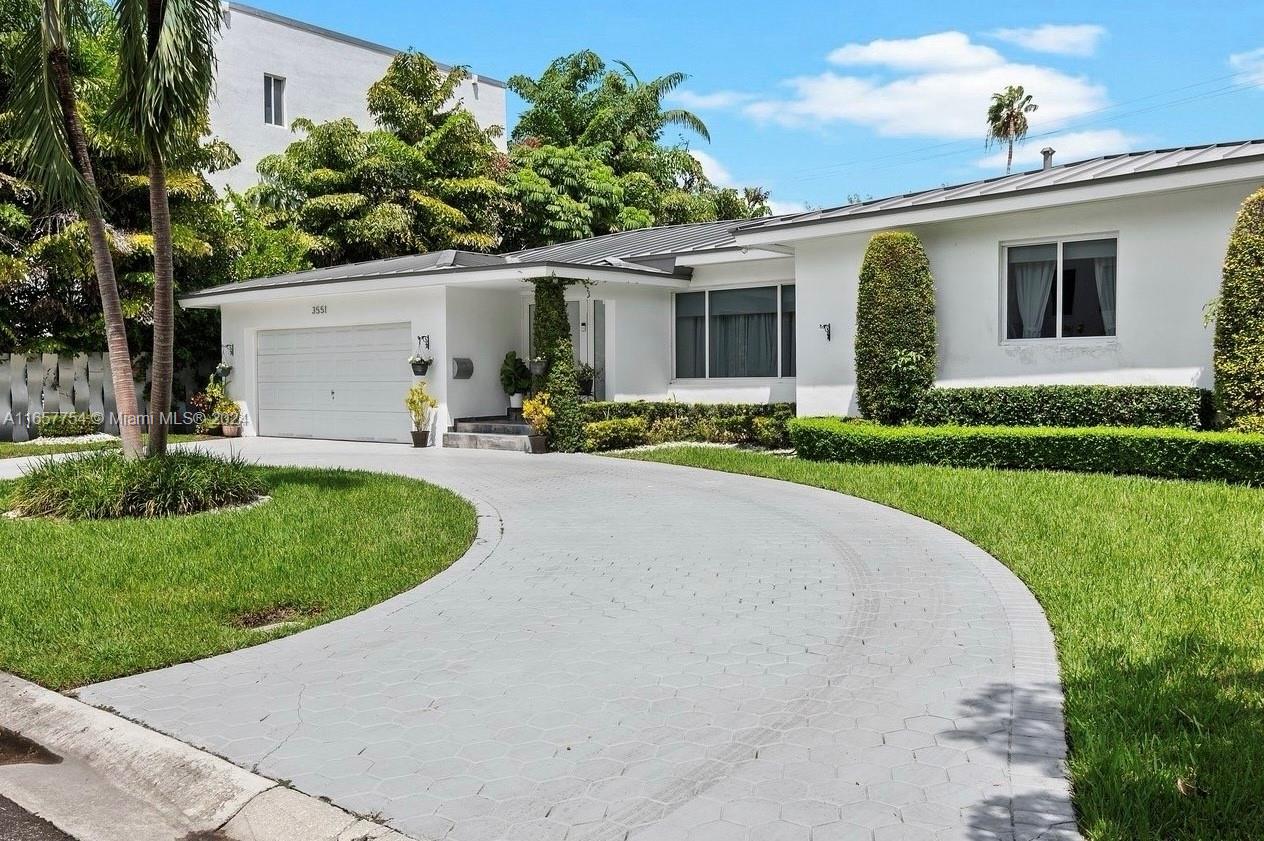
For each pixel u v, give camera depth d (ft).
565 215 98.68
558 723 14.24
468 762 12.98
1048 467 36.40
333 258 84.02
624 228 104.73
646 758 12.96
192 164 66.13
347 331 60.39
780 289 53.42
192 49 30.81
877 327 43.32
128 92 31.04
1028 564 22.74
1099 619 18.07
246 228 74.79
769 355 54.29
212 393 65.41
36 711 15.51
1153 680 14.80
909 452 39.50
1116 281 39.04
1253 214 33.76
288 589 22.13
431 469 43.45
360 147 83.82
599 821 11.30
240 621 20.33
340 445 57.00
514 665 16.89
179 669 17.13
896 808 11.35
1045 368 40.81
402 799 11.96
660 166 114.73
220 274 70.69
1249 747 12.26
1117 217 38.63
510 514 31.76
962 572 22.85
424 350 55.98
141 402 66.69
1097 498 29.53
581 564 24.52
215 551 25.50
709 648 17.61
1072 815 11.03
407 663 17.13
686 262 54.65
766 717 14.28
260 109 85.61
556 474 41.39
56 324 62.49
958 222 42.88
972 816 11.10
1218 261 36.42
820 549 25.68
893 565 23.72
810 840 10.68
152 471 31.96
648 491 36.35
